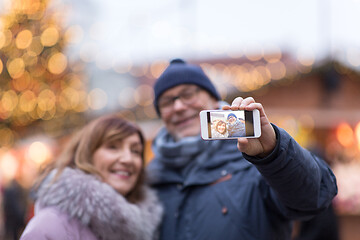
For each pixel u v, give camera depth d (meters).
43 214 1.49
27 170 6.07
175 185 1.80
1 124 5.03
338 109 5.81
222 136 1.17
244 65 5.31
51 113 5.08
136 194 1.78
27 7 4.41
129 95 5.33
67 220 1.48
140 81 5.56
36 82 4.74
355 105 5.81
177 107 1.81
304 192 1.20
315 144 3.05
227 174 1.66
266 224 1.52
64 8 4.70
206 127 1.17
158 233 1.74
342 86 5.78
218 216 1.57
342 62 5.43
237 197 1.57
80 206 1.48
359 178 3.63
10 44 4.44
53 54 4.66
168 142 1.91
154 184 1.88
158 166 1.91
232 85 5.00
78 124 5.26
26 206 5.05
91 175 1.62
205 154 1.71
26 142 6.02
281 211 1.45
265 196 1.52
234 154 1.70
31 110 4.91
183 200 1.71
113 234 1.51
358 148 5.64
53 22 4.61
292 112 5.75
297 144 1.19
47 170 1.73
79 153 1.71
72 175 1.57
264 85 5.14
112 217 1.50
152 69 5.61
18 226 4.99
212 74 5.10
